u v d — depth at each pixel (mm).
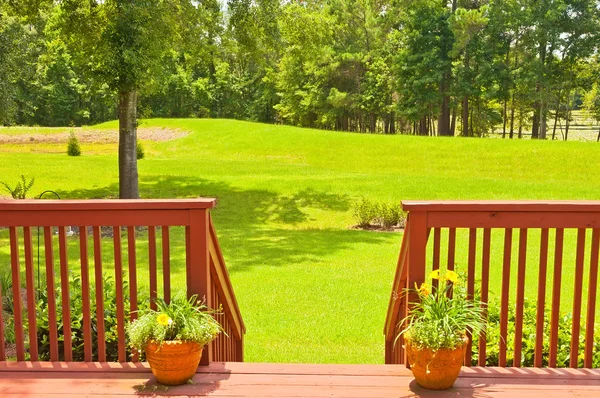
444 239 13828
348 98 49594
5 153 31031
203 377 3135
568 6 45531
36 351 3346
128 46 14859
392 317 3885
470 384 3014
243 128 41125
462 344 2867
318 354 6289
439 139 31906
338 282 9703
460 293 3188
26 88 57750
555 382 3035
